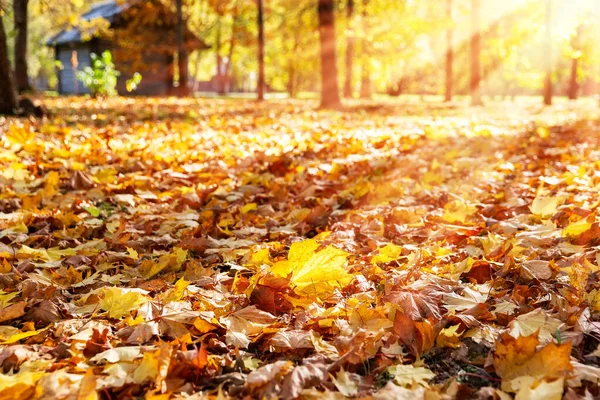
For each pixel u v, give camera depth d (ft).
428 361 6.93
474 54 80.12
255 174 18.42
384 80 104.06
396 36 86.43
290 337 7.16
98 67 75.31
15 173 17.29
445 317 7.63
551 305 8.06
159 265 9.95
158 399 5.65
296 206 14.51
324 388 6.11
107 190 16.33
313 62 112.88
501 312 7.86
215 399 5.83
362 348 6.78
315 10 92.58
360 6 84.69
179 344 6.95
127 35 97.66
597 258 9.43
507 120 44.62
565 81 203.31
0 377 5.97
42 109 40.42
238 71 196.34
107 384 6.04
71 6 76.07
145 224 12.92
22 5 84.02
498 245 10.34
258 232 12.23
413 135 30.68
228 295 8.71
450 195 15.12
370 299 8.46
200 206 15.16
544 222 11.82
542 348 6.44
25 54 86.74
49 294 8.71
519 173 18.94
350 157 22.88
